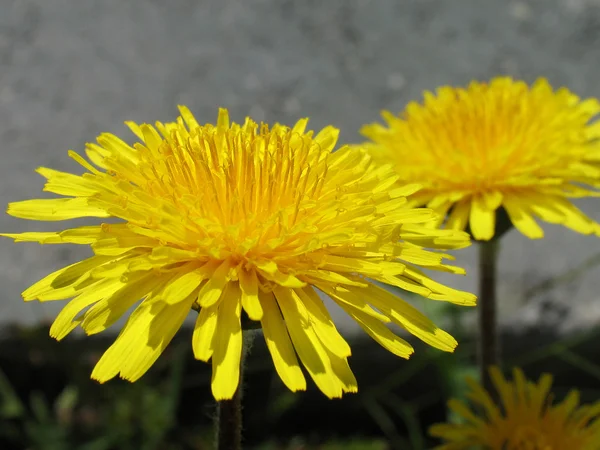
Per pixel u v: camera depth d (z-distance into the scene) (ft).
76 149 0.52
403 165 0.30
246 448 0.45
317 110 0.56
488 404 0.29
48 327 0.43
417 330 0.20
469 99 0.32
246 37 0.61
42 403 0.42
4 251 0.47
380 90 0.57
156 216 0.20
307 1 0.64
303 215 0.21
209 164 0.22
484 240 0.29
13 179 0.50
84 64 0.59
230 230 0.19
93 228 0.20
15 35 0.61
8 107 0.56
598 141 0.32
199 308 0.19
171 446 0.43
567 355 0.41
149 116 0.55
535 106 0.31
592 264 0.43
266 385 0.45
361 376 0.44
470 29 0.62
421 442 0.41
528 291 0.45
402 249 0.21
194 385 0.45
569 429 0.28
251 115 0.55
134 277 0.19
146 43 0.61
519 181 0.28
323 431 0.46
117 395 0.42
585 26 0.62
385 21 0.63
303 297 0.20
